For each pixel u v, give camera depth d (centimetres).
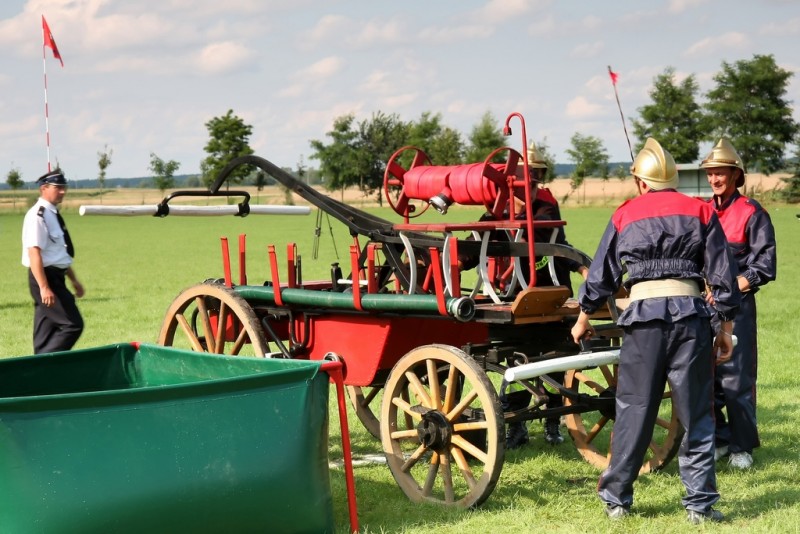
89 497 406
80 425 409
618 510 516
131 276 2344
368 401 752
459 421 576
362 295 601
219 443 436
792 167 8488
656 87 9300
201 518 429
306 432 464
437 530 505
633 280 504
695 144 9269
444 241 588
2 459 397
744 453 636
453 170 629
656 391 501
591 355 534
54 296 806
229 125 10938
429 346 561
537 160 680
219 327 700
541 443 721
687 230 493
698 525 498
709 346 498
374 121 10919
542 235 678
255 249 3475
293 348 664
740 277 630
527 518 519
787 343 1173
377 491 593
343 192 10975
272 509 449
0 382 546
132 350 592
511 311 545
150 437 421
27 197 10606
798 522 497
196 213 707
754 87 9350
